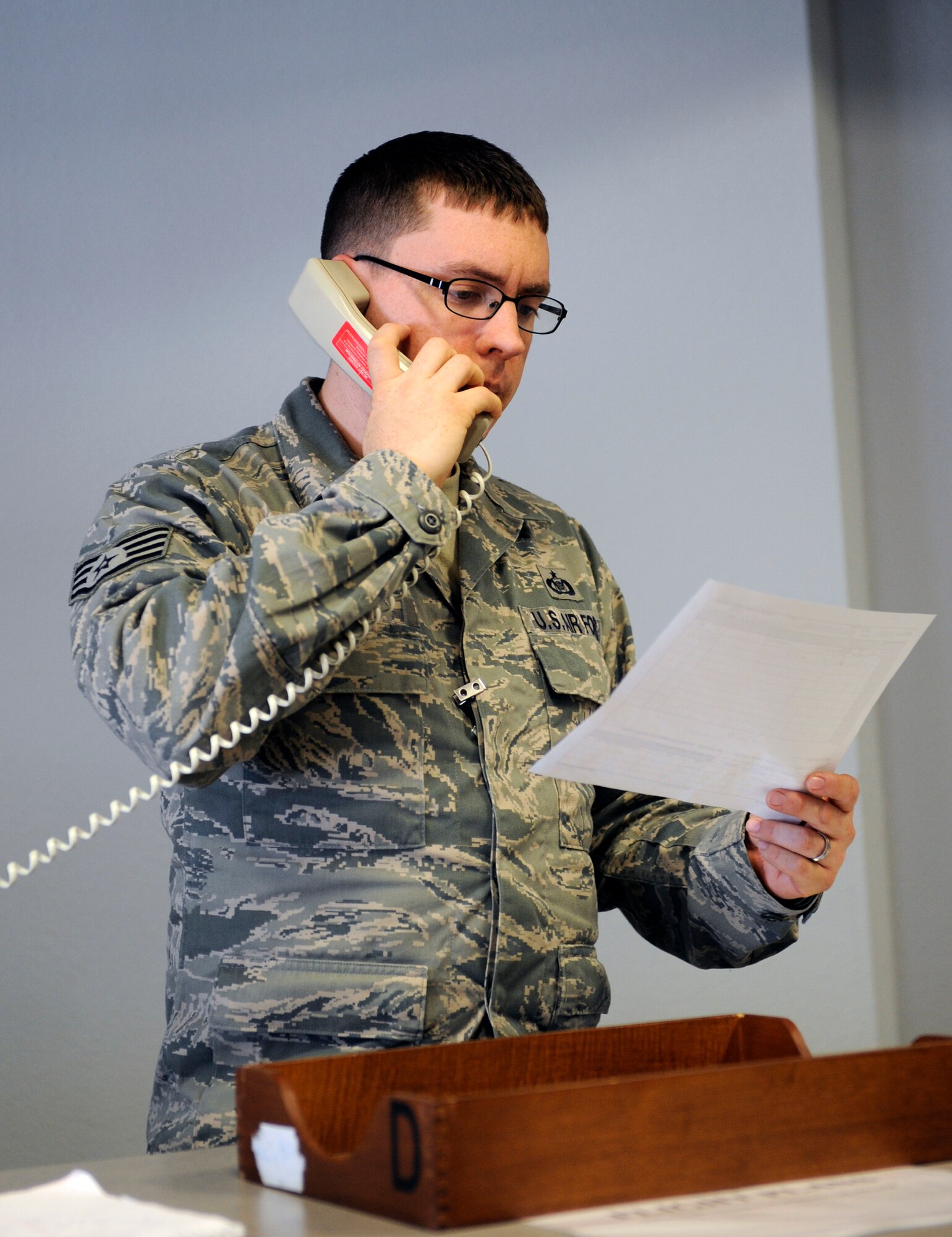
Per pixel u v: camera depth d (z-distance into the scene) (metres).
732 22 3.34
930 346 3.30
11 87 3.64
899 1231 0.93
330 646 1.58
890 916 3.09
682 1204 1.01
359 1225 0.96
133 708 1.53
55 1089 3.14
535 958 1.76
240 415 3.42
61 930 3.21
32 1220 0.94
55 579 3.39
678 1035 1.40
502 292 1.96
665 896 1.97
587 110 3.41
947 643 3.20
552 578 2.12
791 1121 1.10
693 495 3.23
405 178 1.99
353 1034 1.63
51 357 3.52
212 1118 1.60
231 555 1.61
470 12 3.52
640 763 1.53
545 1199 0.98
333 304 1.94
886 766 3.16
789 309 3.21
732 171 3.30
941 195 3.35
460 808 1.77
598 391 3.33
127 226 3.56
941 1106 1.20
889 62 3.40
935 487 3.25
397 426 1.67
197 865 1.74
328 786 1.71
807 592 3.12
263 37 3.61
